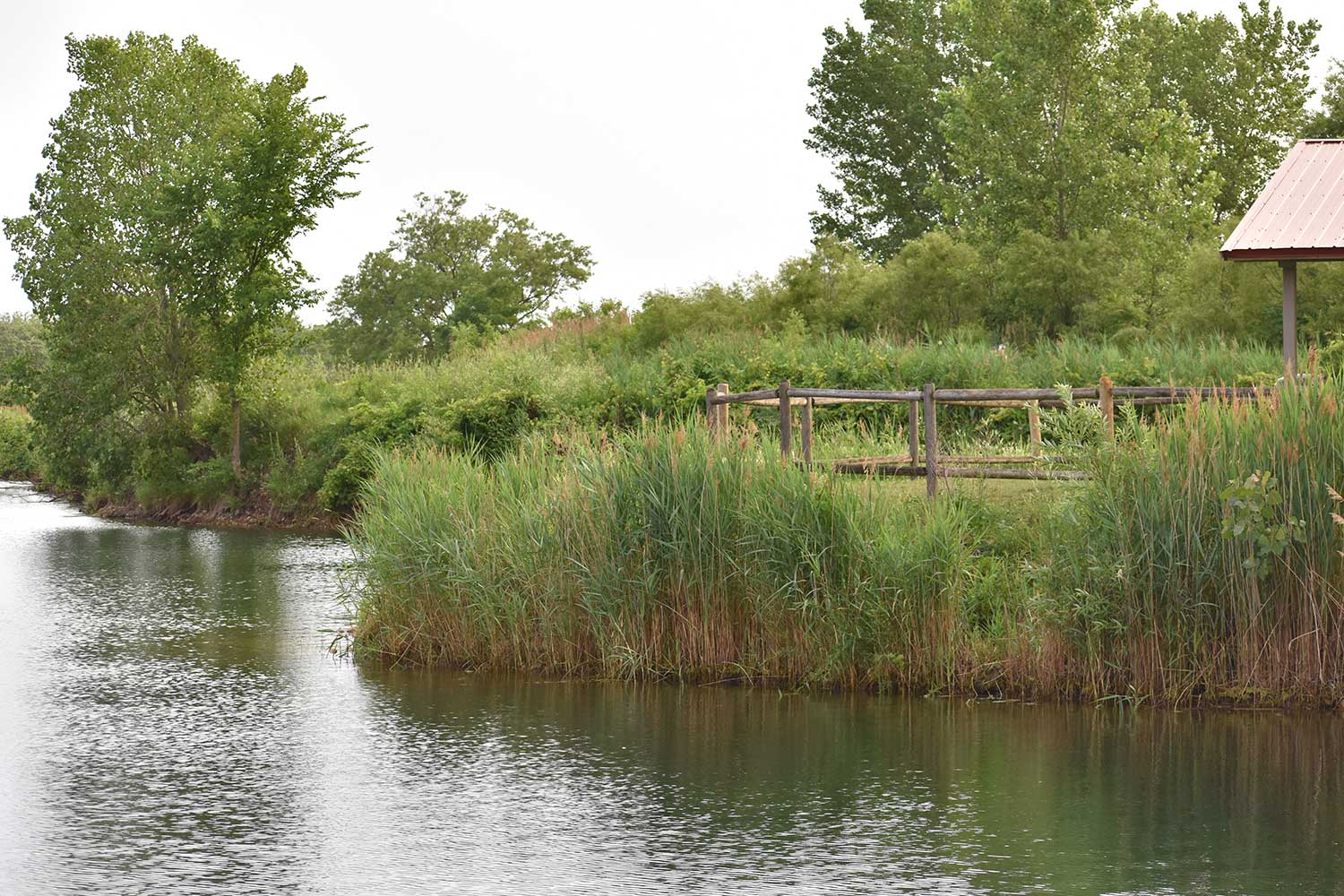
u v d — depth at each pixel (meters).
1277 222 16.33
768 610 13.55
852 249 38.56
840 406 24.97
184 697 13.59
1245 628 12.10
